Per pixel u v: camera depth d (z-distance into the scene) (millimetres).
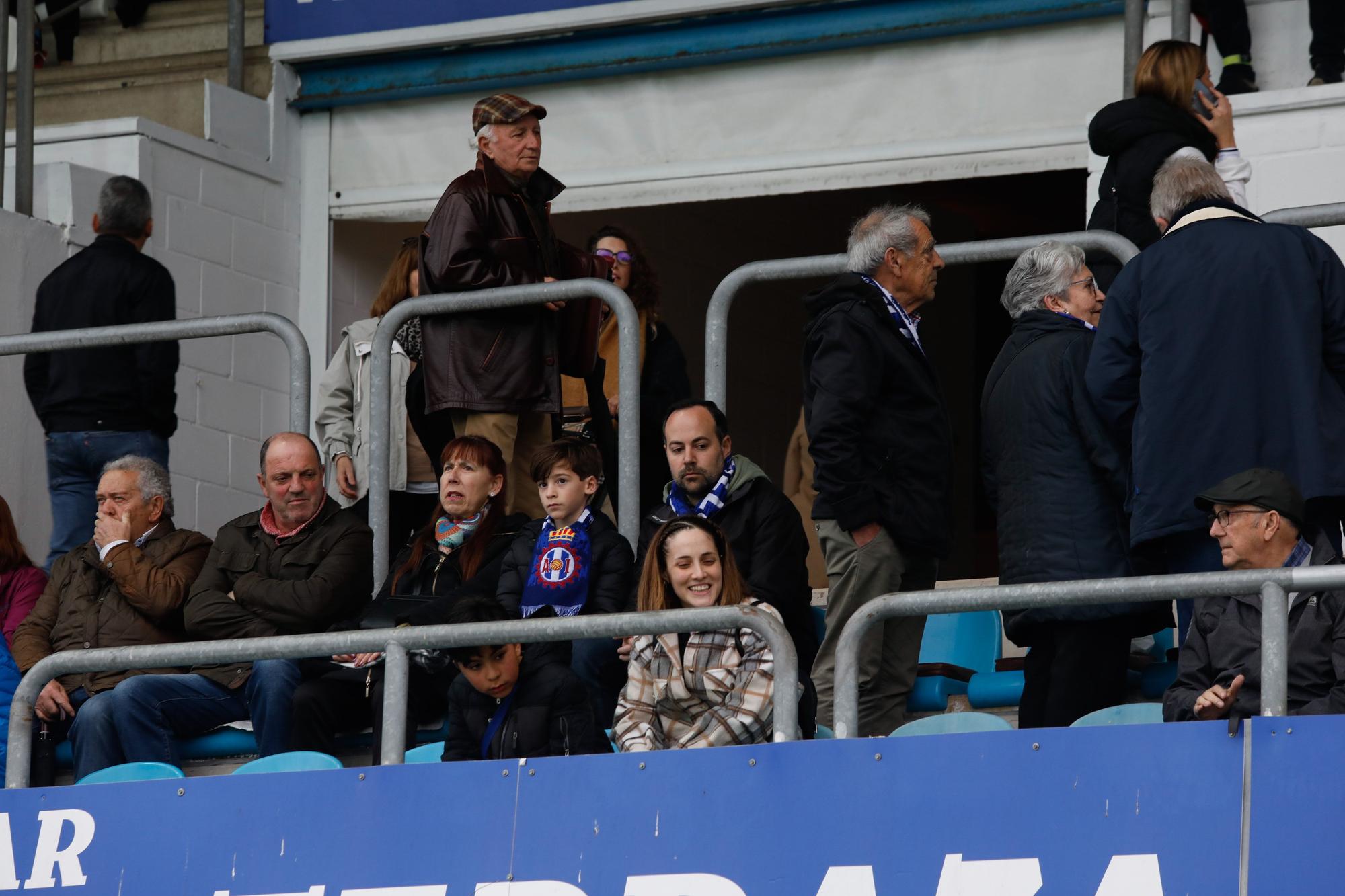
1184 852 14383
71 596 21344
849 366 18891
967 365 38406
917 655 19641
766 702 17047
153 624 21078
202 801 17469
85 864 17672
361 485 23156
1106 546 17891
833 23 28172
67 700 20844
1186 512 16562
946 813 15094
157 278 24766
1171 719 16000
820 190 28266
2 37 28312
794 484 26781
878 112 28094
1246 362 16688
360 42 30312
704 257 34125
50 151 29344
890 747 15344
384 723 16906
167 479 21938
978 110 27578
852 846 15281
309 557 20656
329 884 16828
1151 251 17250
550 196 21828
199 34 31156
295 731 19703
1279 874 14086
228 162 30094
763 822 15586
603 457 24250
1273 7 25766
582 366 22078
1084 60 27109
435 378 21062
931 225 37094
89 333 22391
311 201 31000
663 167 29094
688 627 15852
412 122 30609
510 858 16297
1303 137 24234
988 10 27422
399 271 23422
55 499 24781
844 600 19125
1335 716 14227
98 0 31500
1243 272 16812
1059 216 37969
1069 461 18062
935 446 19156
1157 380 16844
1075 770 14844
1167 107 20266
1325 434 16641
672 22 28969
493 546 20312
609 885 15914
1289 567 14375
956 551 37625
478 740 18047
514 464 21766
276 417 30594
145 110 30891
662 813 15922
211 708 20391
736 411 34438
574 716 17859
